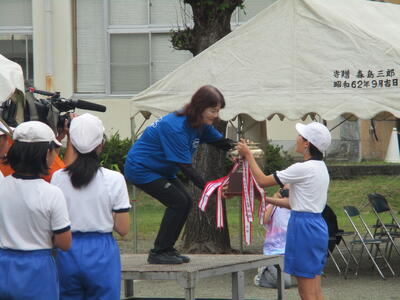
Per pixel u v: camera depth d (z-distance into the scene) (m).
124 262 11.08
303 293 10.73
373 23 16.89
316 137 10.70
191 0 19.19
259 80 15.98
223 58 16.36
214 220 19.17
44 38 33.69
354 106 15.23
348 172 33.50
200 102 10.02
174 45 19.58
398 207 28.38
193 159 19.20
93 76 34.12
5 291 7.92
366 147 36.31
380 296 14.59
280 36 16.09
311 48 15.80
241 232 19.33
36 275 7.94
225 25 19.25
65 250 8.12
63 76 33.66
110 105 33.94
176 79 16.67
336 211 27.61
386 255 19.44
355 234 19.39
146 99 16.89
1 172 10.00
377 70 15.22
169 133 10.09
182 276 9.95
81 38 34.06
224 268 10.70
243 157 11.14
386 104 15.05
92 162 8.72
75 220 8.63
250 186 11.23
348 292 15.02
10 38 34.59
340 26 15.77
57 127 11.30
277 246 14.72
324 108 15.42
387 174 33.81
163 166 10.32
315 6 16.11
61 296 8.64
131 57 34.06
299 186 10.66
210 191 10.95
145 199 29.61
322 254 10.70
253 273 17.36
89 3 33.94
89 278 8.57
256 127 18.67
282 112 15.68
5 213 7.98
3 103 11.88
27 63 34.62
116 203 8.72
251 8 32.81
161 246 10.70
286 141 33.41
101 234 8.72
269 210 14.75
